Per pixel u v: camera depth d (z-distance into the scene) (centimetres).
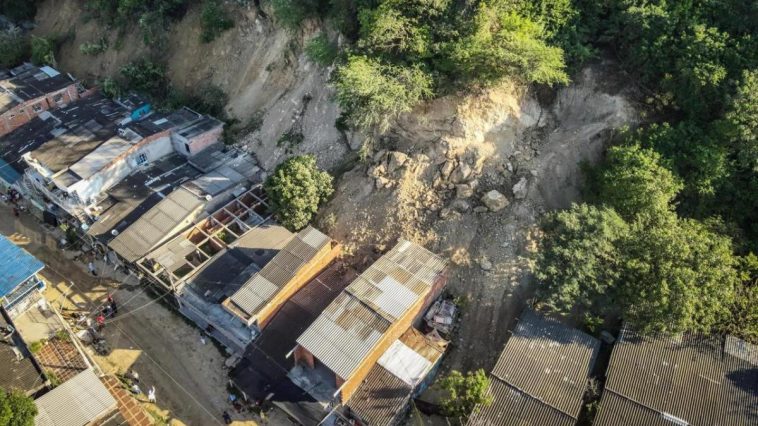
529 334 3806
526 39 4216
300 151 5203
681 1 4394
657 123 4419
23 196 5497
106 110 5928
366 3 4681
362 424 3603
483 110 4481
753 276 3822
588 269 3603
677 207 4219
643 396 3450
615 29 4519
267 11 5744
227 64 6000
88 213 4944
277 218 4741
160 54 6378
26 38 7156
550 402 3469
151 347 4306
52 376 3806
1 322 4016
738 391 3438
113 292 4697
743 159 4056
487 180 4431
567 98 4638
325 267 4369
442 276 4091
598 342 3791
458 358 4019
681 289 3503
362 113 4300
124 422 3616
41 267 4334
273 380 3844
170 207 4794
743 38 4181
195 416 3912
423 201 4462
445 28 4341
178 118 5638
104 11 6794
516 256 4172
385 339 3719
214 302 4241
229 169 5247
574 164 4434
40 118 5972
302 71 5478
